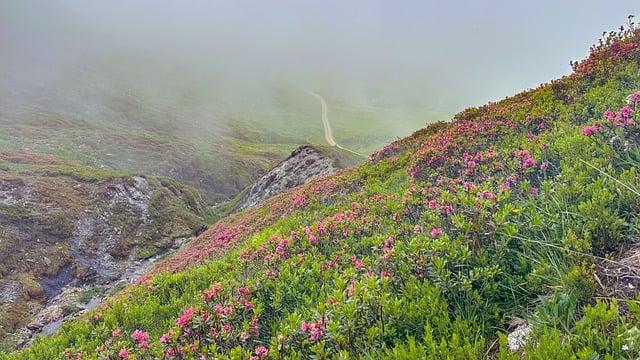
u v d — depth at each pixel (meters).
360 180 14.85
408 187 9.80
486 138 10.16
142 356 5.65
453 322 3.83
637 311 2.97
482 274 4.12
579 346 2.99
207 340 4.96
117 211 51.72
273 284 6.13
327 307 4.34
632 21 11.96
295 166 63.25
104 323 8.29
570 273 3.64
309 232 8.00
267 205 25.52
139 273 43.94
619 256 4.00
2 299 34.16
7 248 39.16
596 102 8.83
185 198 64.50
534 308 3.84
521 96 15.12
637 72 9.24
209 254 16.48
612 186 4.73
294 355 3.97
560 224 4.52
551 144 7.03
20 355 8.45
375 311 4.12
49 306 35.75
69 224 45.75
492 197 5.12
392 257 4.96
